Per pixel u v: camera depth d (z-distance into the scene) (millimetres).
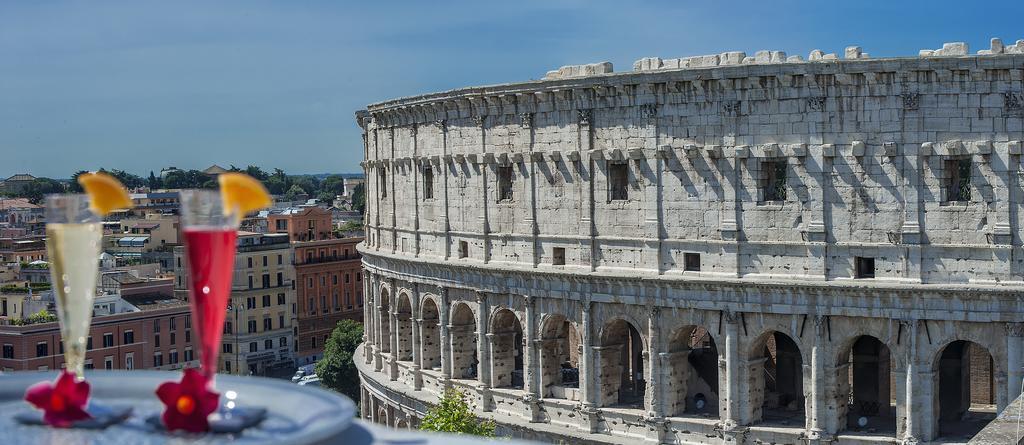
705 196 95938
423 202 122062
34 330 186250
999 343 86750
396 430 18281
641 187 99375
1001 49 87188
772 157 92812
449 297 118875
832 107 90625
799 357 103812
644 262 99438
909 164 88562
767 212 93500
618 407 103938
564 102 103750
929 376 88812
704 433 97375
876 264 90062
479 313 114250
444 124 116812
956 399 97625
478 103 111250
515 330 115125
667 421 99062
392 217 129375
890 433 92750
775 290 92875
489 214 112000
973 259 87188
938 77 87188
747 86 93188
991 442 55375
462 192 115125
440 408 105938
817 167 91375
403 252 126875
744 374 95375
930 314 88312
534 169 107062
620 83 98812
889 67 87750
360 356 146625
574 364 127438
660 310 98875
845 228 90875
